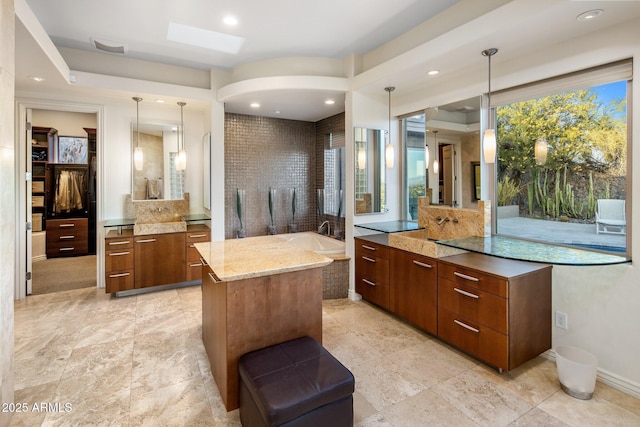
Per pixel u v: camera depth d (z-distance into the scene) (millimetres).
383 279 3348
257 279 1976
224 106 4500
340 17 2902
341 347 2719
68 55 3521
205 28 3096
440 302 2705
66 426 1815
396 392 2133
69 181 6113
